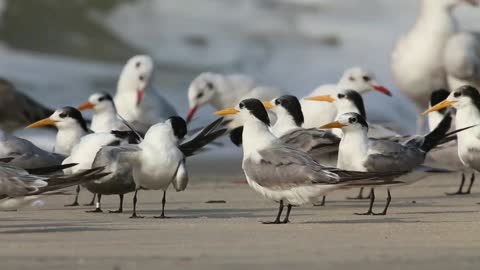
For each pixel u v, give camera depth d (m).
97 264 8.63
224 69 34.47
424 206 14.34
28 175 10.50
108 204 14.49
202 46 35.19
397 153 13.32
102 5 36.38
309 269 8.37
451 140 15.51
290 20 35.88
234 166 20.69
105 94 17.08
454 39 21.98
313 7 36.25
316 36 35.41
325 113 18.48
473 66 21.83
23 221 12.08
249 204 14.52
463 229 11.30
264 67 34.31
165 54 35.09
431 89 22.56
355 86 20.14
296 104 15.48
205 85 22.61
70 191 16.11
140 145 12.57
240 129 18.05
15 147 13.92
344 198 15.59
